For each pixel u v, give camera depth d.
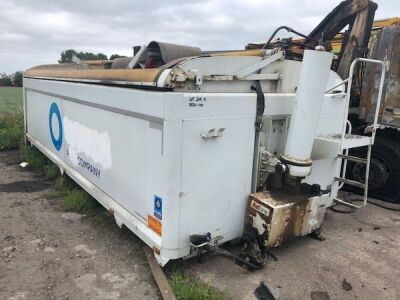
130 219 3.15
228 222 3.00
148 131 2.76
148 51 3.54
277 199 2.99
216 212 2.89
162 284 2.70
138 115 2.83
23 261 3.12
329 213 4.32
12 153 7.16
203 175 2.72
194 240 2.71
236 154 2.88
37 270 2.99
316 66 2.80
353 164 4.95
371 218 4.20
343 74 4.72
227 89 2.81
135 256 3.22
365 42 4.55
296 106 2.93
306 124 2.90
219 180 2.83
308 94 2.85
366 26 4.49
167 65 2.67
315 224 3.29
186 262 3.08
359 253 3.37
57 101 4.81
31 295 2.67
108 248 3.36
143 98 2.70
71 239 3.52
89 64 5.57
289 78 3.24
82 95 3.82
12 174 5.73
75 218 4.01
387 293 2.78
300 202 3.00
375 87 4.71
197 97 2.53
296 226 3.08
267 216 2.88
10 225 3.83
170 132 2.49
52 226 3.81
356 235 3.74
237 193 2.99
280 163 3.01
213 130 2.66
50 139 5.42
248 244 3.07
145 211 2.95
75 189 4.67
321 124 3.66
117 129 3.23
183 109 2.48
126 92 2.92
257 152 3.04
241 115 2.82
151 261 2.99
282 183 3.18
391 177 4.66
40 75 5.48
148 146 2.78
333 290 2.79
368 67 4.77
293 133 2.96
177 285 2.70
